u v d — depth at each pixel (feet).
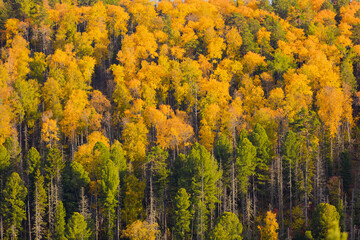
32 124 343.46
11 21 470.39
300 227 258.78
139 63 439.22
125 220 261.24
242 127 328.29
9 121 327.88
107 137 346.13
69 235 234.58
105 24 492.54
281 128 330.95
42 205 257.14
